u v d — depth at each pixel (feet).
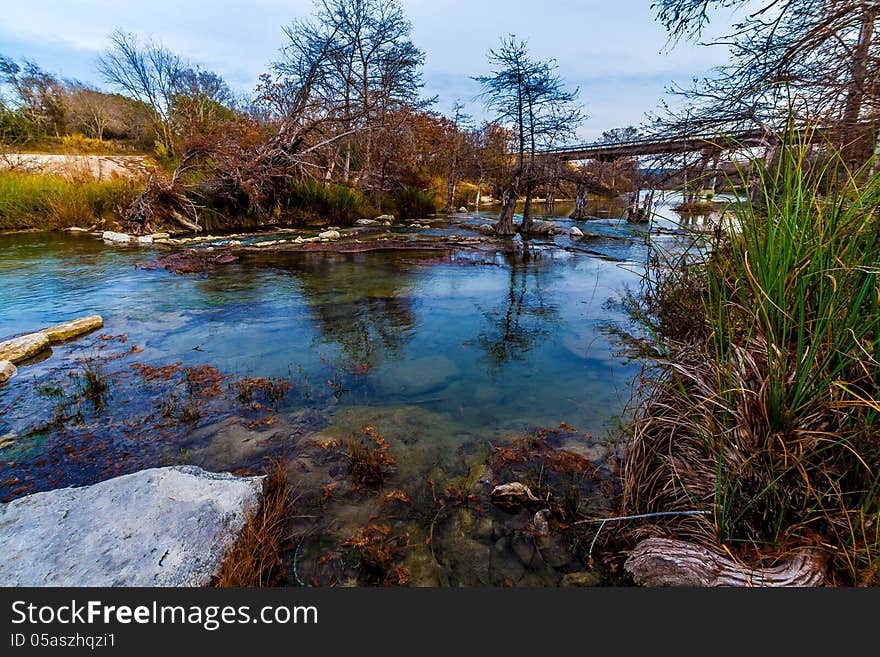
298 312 19.81
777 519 5.63
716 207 9.14
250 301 21.35
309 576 6.18
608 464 8.76
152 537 6.15
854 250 5.87
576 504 7.47
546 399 11.86
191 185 47.50
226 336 16.48
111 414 10.59
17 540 5.95
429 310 20.66
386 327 18.02
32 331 16.28
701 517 6.11
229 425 10.25
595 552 6.58
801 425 5.60
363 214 63.93
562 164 55.36
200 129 51.55
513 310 20.79
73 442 9.37
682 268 11.03
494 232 51.98
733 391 6.30
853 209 5.92
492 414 11.05
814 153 7.22
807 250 6.18
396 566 6.38
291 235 45.73
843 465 5.47
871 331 5.54
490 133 73.36
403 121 71.10
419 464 8.91
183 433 9.86
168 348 15.12
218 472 8.40
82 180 47.67
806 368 5.41
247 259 32.58
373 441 9.74
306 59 63.52
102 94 96.07
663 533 6.30
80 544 5.95
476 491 8.07
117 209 45.62
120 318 18.16
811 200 6.18
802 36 10.04
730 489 5.92
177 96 78.13
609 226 58.65
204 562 5.93
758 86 9.68
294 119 54.90
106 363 13.69
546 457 9.09
